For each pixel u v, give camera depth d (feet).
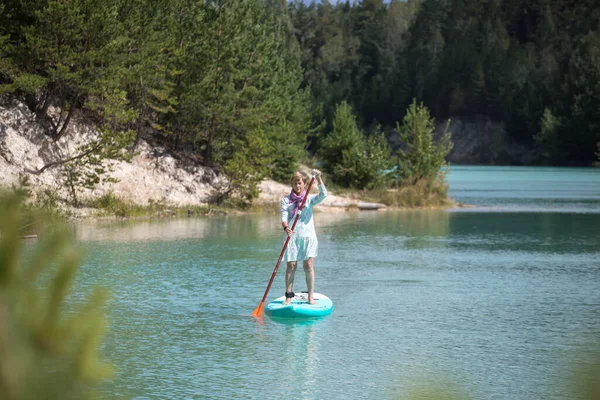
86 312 9.04
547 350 43.45
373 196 174.09
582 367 10.45
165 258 78.48
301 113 200.13
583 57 551.59
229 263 75.92
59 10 111.55
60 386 8.37
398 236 105.40
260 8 170.50
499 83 597.93
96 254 80.48
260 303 54.65
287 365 40.01
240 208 141.18
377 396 34.32
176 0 144.15
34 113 122.01
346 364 40.19
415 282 67.26
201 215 130.31
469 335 47.24
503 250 90.12
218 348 43.60
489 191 227.20
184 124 146.20
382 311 54.70
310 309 52.11
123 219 118.11
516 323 50.80
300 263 80.64
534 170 439.63
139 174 134.41
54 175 116.47
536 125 563.48
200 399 33.91
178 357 41.45
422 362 40.68
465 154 592.60
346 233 109.19
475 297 60.34
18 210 8.36
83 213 115.24
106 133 114.21
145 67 128.98
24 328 8.16
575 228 117.50
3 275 8.15
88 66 119.85
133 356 41.57
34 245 9.02
